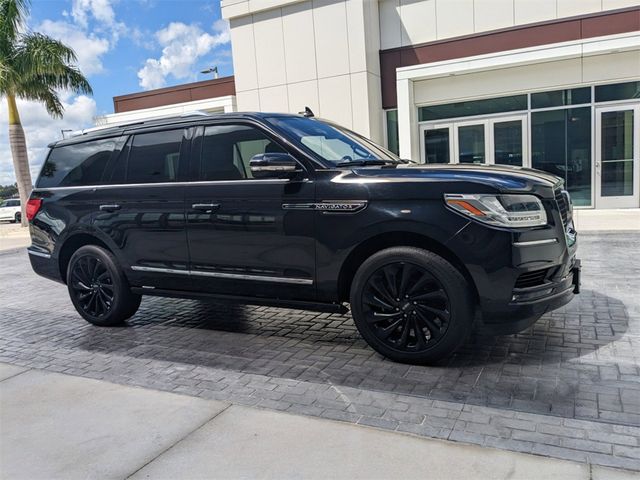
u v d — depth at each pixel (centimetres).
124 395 362
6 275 976
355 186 381
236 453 279
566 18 1211
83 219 519
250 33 1496
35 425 325
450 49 1345
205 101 1647
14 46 1711
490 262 344
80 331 533
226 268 444
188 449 286
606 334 427
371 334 391
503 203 343
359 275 388
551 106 1268
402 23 1399
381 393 342
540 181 369
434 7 1359
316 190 395
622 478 241
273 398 344
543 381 347
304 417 315
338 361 405
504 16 1290
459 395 333
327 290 402
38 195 561
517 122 1309
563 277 374
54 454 289
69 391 375
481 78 1317
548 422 294
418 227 359
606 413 301
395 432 291
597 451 263
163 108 1738
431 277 362
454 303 358
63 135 572
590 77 1214
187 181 459
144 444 294
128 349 464
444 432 288
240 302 447
